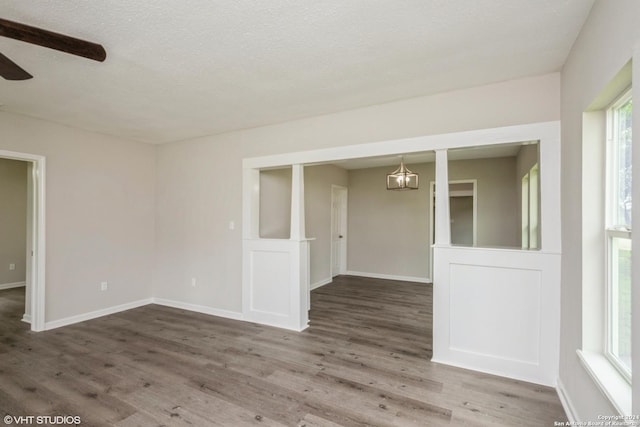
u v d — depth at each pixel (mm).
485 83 2660
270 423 1990
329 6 1703
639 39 1162
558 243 2389
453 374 2605
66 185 3816
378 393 2328
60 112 3361
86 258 4004
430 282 6340
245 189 3986
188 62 2311
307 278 3818
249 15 1772
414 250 6543
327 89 2795
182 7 1693
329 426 1961
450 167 6227
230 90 2812
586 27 1799
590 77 1724
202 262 4340
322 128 3473
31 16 1747
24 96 2922
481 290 2666
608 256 1730
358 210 7094
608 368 1636
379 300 4969
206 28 1895
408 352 3035
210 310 4273
